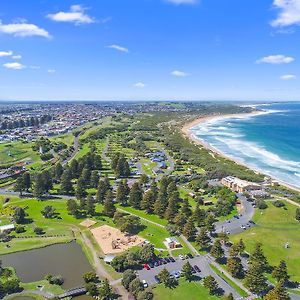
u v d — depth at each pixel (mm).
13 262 197375
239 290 165625
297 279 175875
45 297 161875
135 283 164750
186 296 161500
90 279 174500
